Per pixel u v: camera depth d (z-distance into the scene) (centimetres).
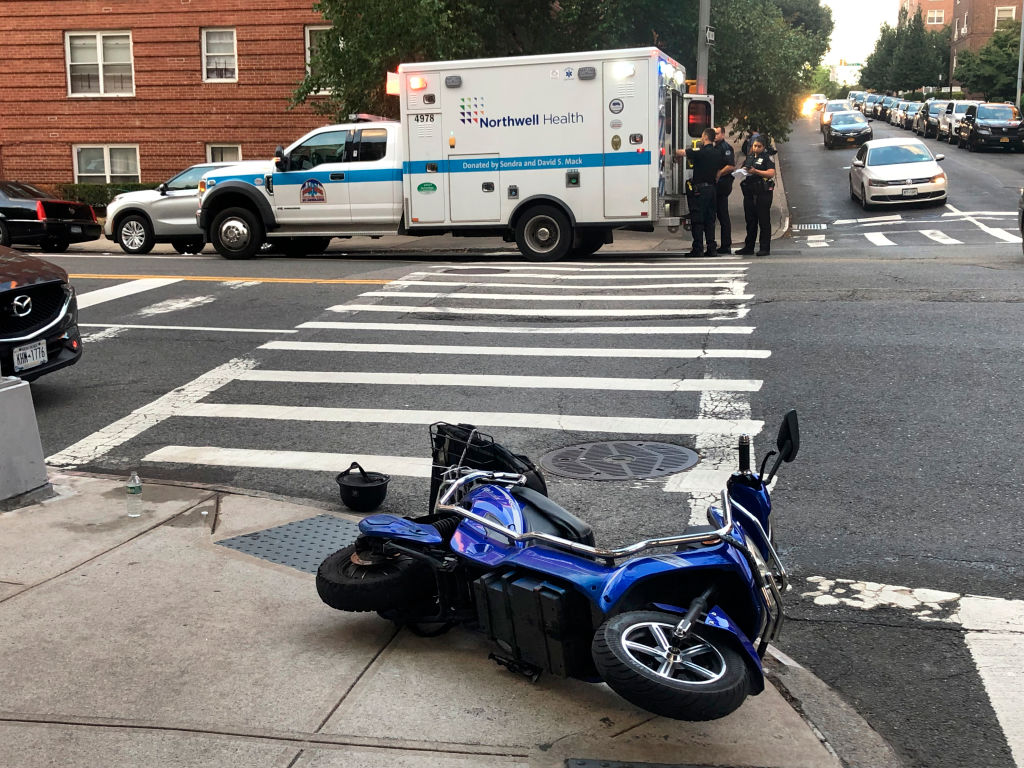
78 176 2922
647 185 1644
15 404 638
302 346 1091
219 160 2856
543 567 399
